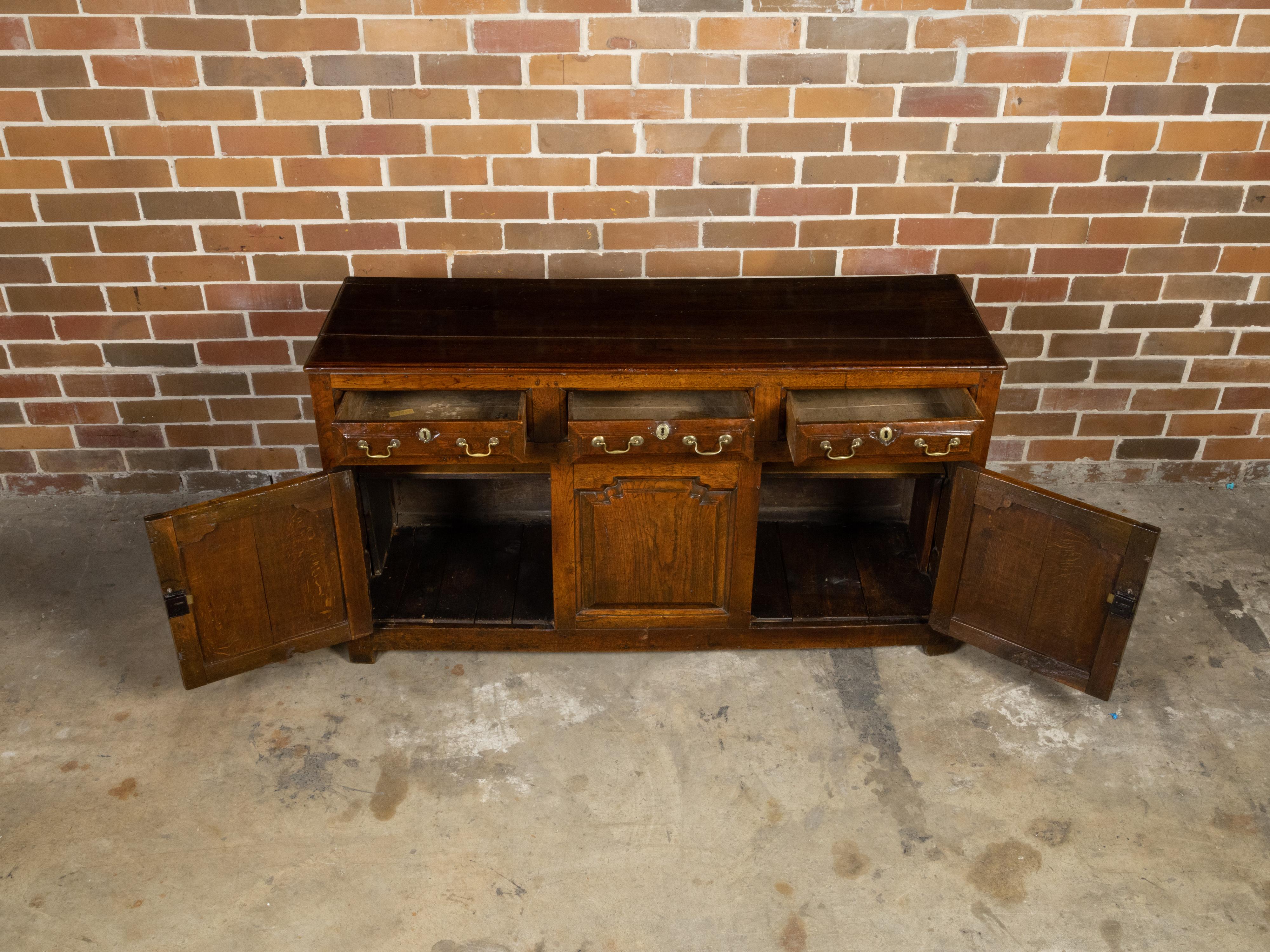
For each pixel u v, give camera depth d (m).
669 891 2.11
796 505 3.11
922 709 2.57
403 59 2.63
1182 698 2.59
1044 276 3.00
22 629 2.80
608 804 2.30
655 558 2.56
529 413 2.37
